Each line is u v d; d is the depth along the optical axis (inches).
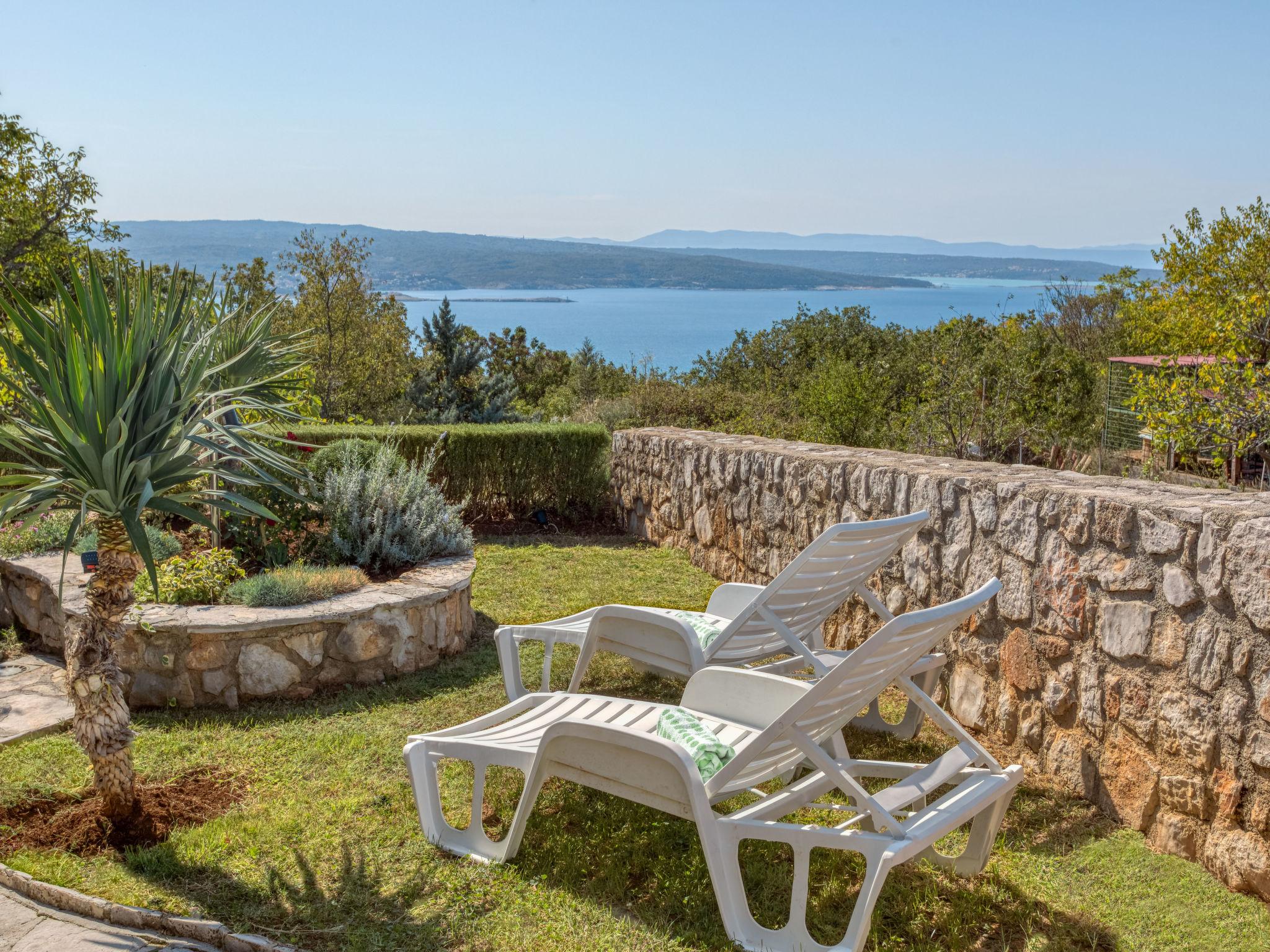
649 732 123.0
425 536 246.2
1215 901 115.3
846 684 111.0
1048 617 151.8
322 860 125.5
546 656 182.9
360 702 187.8
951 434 540.1
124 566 125.0
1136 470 497.4
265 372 170.9
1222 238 499.2
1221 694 119.7
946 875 123.8
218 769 155.1
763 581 267.9
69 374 112.0
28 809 139.1
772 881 121.6
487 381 856.3
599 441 397.4
